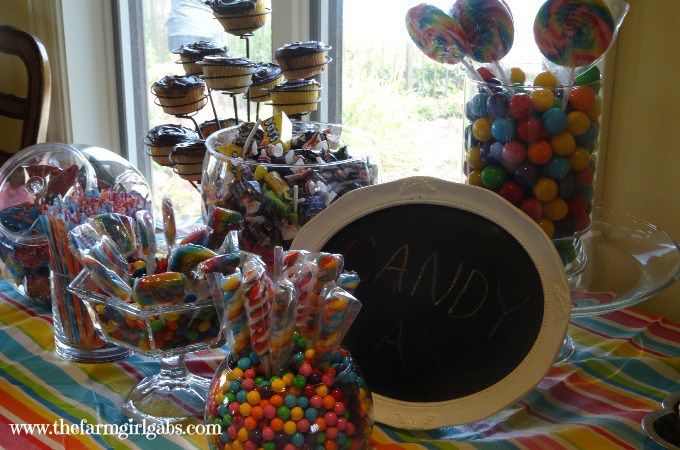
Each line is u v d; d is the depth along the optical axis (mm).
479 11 967
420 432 915
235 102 1350
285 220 1064
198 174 1316
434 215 933
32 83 1695
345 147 1194
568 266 1067
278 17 1545
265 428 760
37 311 1261
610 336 1136
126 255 1002
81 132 1911
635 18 1109
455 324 916
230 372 800
